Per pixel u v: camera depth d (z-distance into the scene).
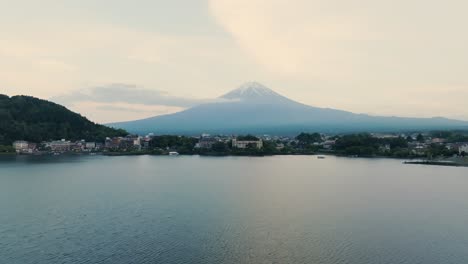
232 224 114.12
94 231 107.12
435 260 87.69
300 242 98.75
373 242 99.00
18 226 111.69
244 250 93.19
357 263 86.00
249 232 106.56
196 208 133.50
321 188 177.62
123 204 139.38
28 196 154.12
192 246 95.69
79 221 116.88
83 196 154.12
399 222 117.31
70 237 102.12
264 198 151.88
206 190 170.00
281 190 171.38
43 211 128.88
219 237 102.38
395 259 88.12
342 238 101.94
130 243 97.62
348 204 141.50
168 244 96.94
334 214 126.25
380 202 145.25
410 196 158.25
